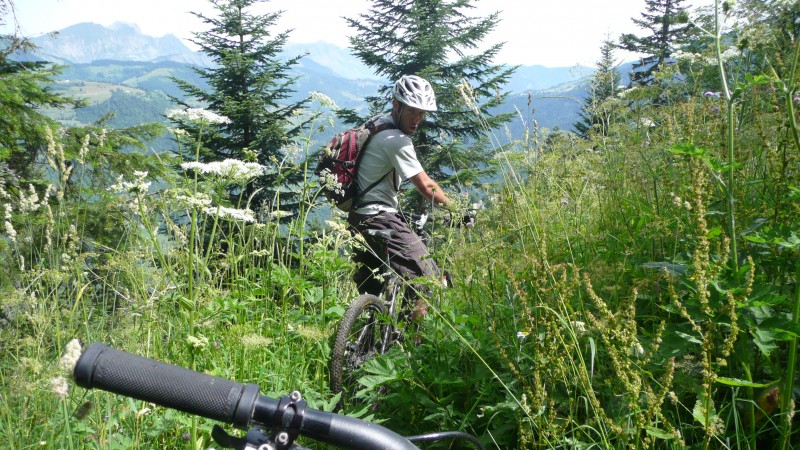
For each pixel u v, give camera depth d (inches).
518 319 132.1
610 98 203.3
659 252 145.9
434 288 156.1
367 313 166.7
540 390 102.7
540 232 153.9
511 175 168.2
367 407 139.3
